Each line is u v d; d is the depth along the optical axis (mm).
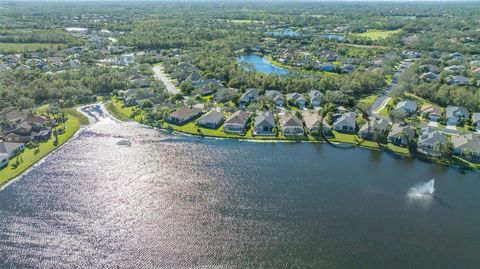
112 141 109688
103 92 157625
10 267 59406
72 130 116625
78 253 62812
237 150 104875
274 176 90125
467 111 131375
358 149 106625
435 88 151250
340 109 133875
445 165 97062
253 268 60625
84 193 80688
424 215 75750
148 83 166250
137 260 61594
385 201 80375
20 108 130000
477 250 66062
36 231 67812
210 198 80125
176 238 67125
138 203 77500
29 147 102688
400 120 122375
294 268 60906
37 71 172000
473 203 80188
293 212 75625
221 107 140500
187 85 160875
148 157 99438
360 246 66312
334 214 75312
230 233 68812
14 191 80688
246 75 174625
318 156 101688
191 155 101250
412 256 64250
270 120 120125
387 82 180875
